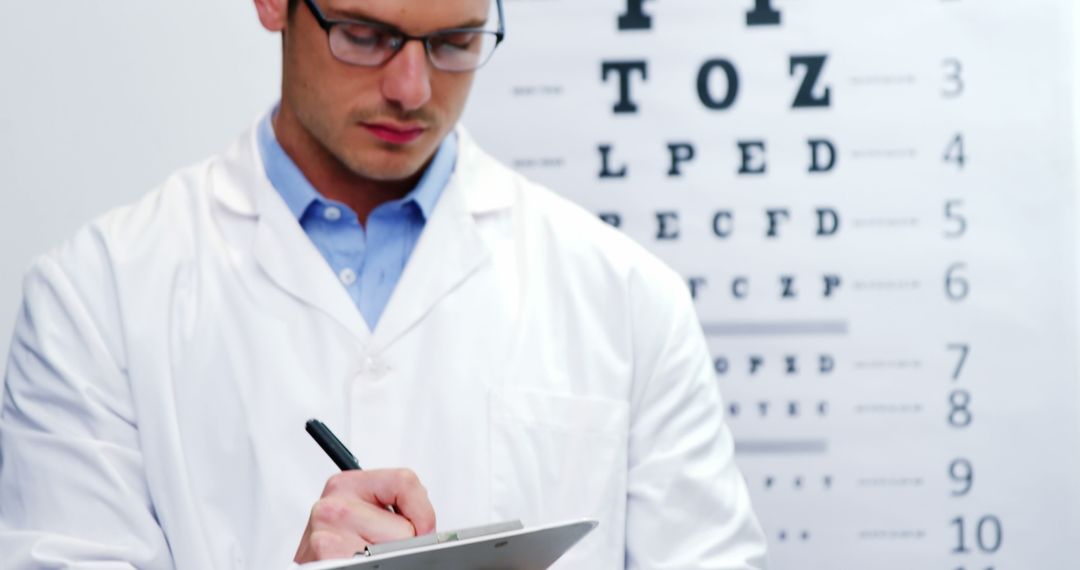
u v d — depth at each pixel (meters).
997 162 2.23
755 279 2.26
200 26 2.26
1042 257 2.22
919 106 2.23
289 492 1.60
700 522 1.63
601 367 1.69
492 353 1.69
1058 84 2.21
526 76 2.26
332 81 1.60
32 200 2.21
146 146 2.25
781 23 2.24
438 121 1.63
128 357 1.64
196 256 1.71
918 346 2.24
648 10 2.25
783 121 2.25
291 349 1.67
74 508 1.57
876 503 2.25
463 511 1.62
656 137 2.26
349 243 1.75
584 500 1.64
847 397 2.25
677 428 1.68
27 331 1.68
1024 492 2.23
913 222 2.24
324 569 1.05
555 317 1.72
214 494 1.62
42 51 2.21
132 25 2.24
